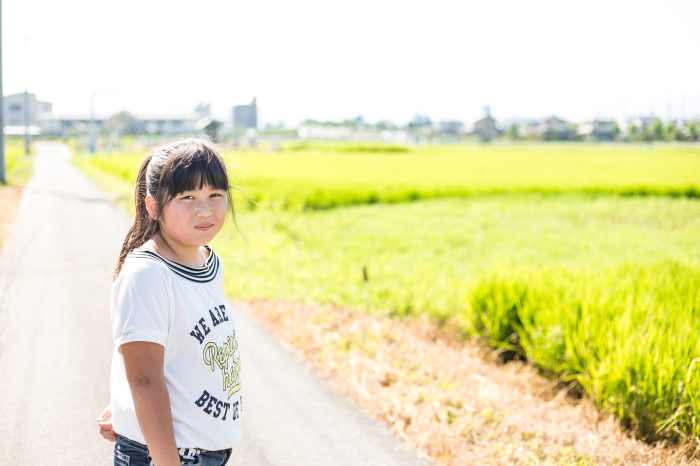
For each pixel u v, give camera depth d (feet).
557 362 13.44
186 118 357.00
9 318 17.20
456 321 17.13
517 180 76.38
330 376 13.65
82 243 30.42
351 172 92.02
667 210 50.29
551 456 9.80
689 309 13.78
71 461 9.64
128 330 4.40
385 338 15.74
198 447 4.88
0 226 34.88
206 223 4.92
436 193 60.54
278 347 15.56
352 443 10.59
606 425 10.87
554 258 28.86
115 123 323.16
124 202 49.19
